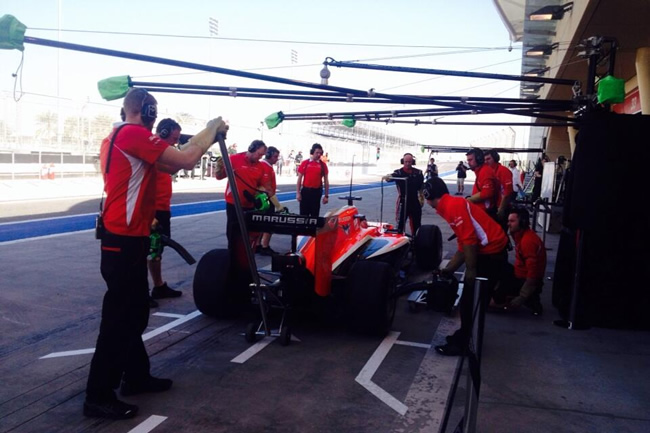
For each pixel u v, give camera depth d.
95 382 3.21
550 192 11.93
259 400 3.53
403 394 3.68
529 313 5.75
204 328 4.95
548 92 13.52
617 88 4.73
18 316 5.14
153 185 3.34
